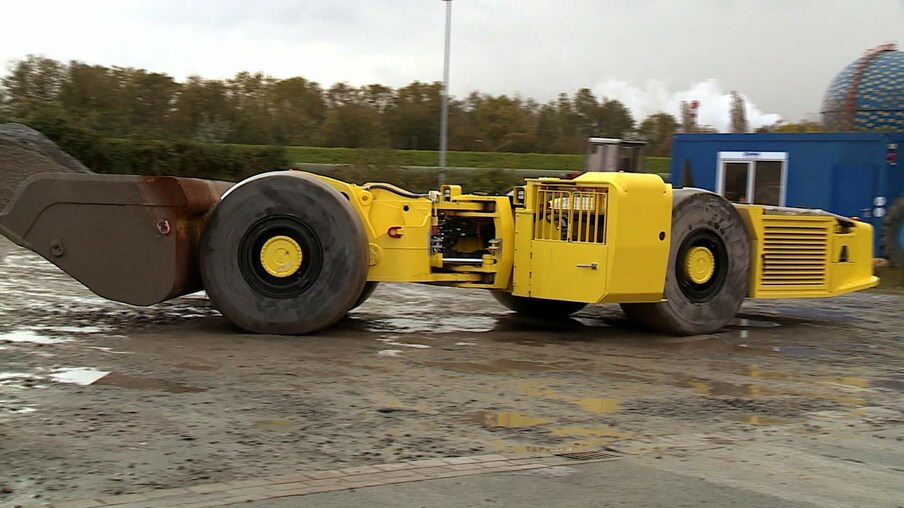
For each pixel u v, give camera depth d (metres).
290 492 5.07
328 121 42.72
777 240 11.20
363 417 6.62
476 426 6.52
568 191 9.95
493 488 5.25
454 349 9.26
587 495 5.21
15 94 40.00
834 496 5.35
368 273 9.96
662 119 40.59
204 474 5.32
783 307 13.64
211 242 9.47
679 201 10.30
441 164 29.58
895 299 14.75
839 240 11.77
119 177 9.19
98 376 7.48
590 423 6.73
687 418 6.98
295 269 9.48
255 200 9.45
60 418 6.29
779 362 9.29
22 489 5.00
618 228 9.64
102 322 9.98
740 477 5.62
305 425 6.36
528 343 9.79
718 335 10.71
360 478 5.34
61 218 9.28
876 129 25.66
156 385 7.27
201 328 9.82
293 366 8.12
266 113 43.44
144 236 9.21
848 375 8.77
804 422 6.99
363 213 9.91
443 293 13.58
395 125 43.56
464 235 10.49
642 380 8.21
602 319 11.70
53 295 11.65
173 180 9.16
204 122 40.41
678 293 10.38
